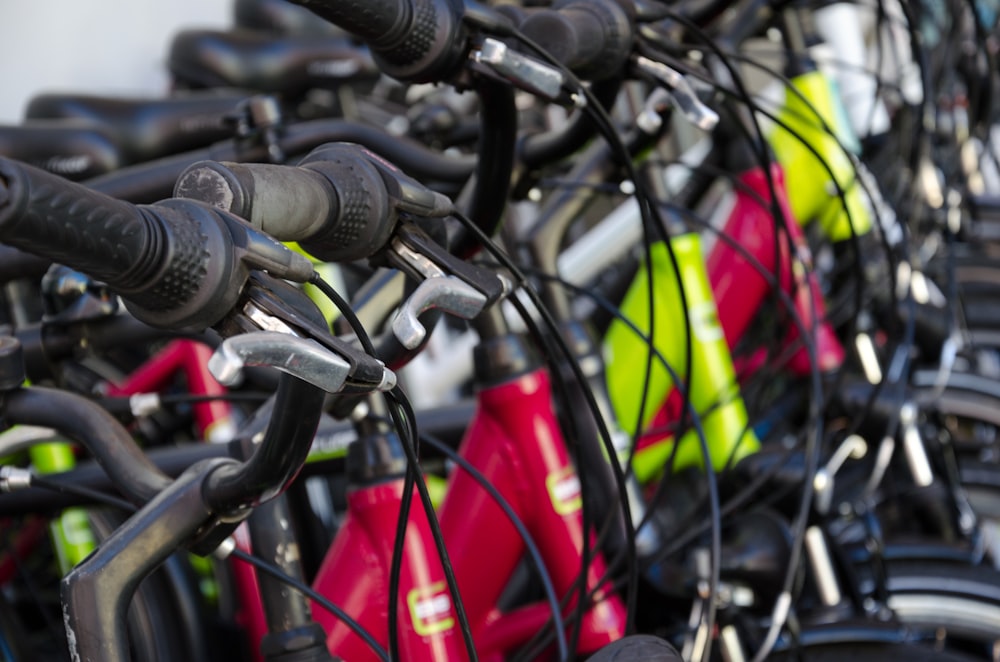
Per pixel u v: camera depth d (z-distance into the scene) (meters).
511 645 1.66
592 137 1.34
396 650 0.97
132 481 1.05
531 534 1.57
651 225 2.02
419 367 2.50
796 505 1.79
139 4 3.42
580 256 2.58
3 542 1.95
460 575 1.55
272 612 1.16
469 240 1.21
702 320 2.03
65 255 0.66
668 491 2.16
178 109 2.36
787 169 2.35
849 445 1.95
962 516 2.05
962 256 2.58
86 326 1.33
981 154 2.40
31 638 2.38
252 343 0.70
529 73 1.01
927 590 1.91
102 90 3.35
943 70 2.32
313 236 0.83
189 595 2.19
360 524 1.40
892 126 2.51
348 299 2.01
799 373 2.21
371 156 0.86
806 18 2.37
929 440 2.09
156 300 0.71
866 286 2.22
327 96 2.85
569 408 1.18
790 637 1.55
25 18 3.20
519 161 1.40
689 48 1.32
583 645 1.54
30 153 2.12
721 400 1.91
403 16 0.95
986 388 2.28
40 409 1.09
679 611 1.69
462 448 1.59
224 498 0.90
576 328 1.67
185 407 2.42
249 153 1.63
